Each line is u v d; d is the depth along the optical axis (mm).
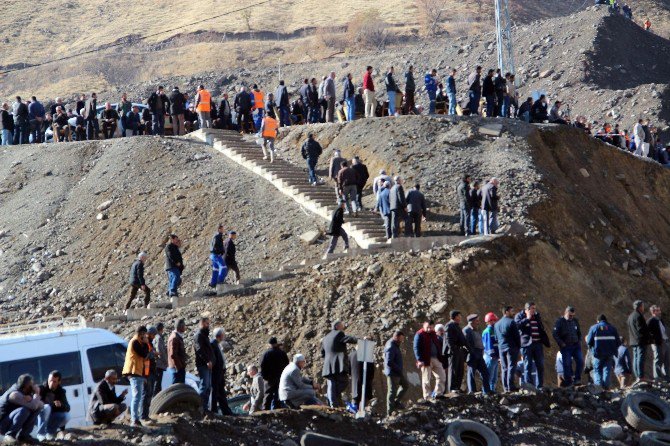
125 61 152500
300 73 118438
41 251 47594
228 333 35500
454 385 27188
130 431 20547
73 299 43531
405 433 23844
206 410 22812
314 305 36125
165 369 26188
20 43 169000
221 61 148000
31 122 60469
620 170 53000
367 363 26609
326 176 49094
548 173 47312
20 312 43188
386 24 155500
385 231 42031
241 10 171500
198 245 44781
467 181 40969
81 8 185625
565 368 28453
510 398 26031
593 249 43656
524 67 99000
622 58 99500
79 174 53781
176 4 182375
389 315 34875
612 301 41438
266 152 51219
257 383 26234
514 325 27547
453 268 36969
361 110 55719
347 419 23516
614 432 24984
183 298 38562
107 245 46844
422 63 108000
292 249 42469
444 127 50375
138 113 60375
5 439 19203
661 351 29359
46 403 21250
